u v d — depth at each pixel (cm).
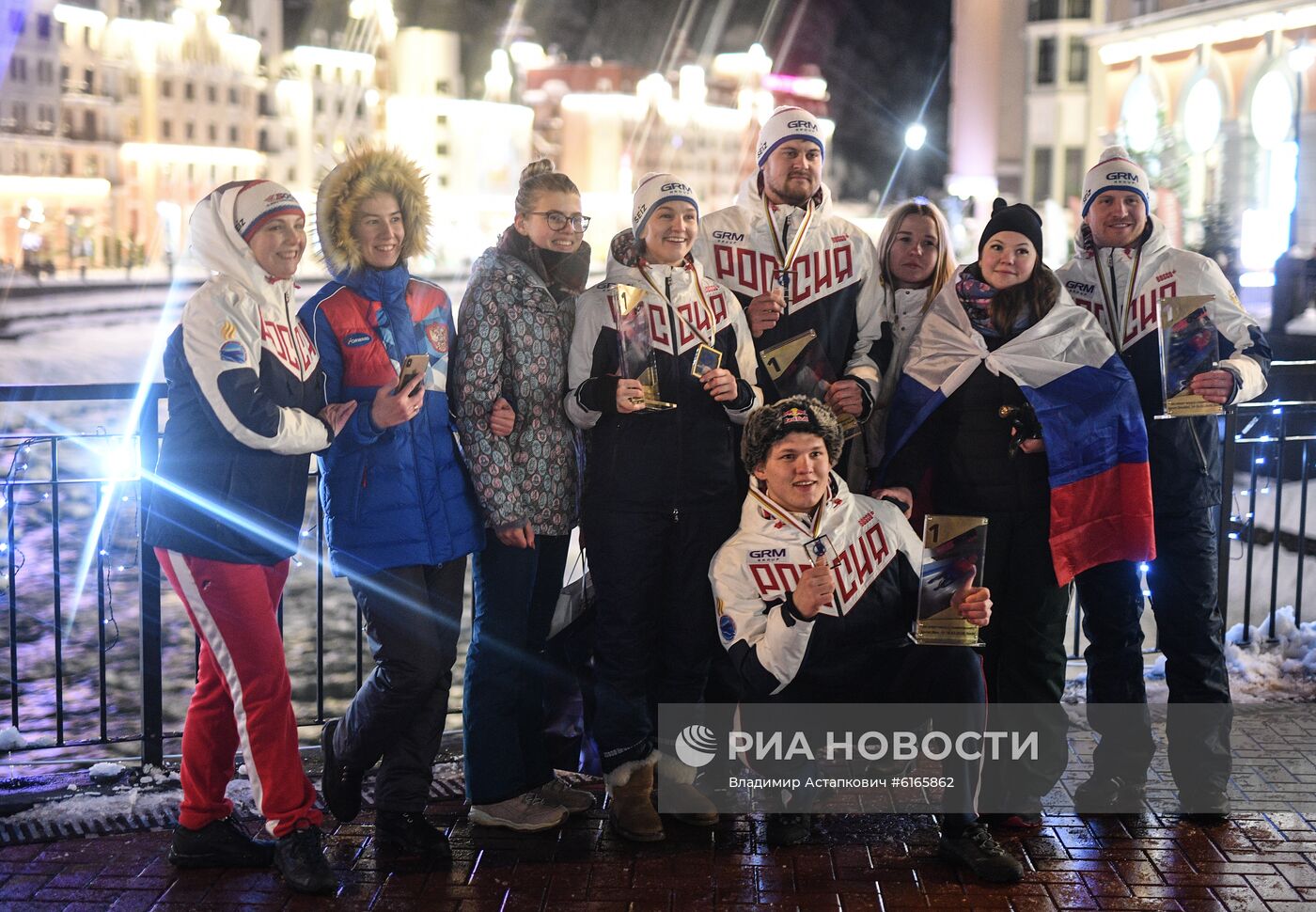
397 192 361
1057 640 388
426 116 8806
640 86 9244
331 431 350
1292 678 505
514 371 373
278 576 357
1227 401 376
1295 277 1169
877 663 370
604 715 380
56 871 357
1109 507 383
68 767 431
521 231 384
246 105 8244
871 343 422
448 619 371
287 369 344
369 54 8819
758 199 418
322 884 344
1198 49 2675
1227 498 512
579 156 9106
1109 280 399
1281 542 769
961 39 4228
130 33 7519
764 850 372
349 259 358
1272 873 354
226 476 339
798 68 9619
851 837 380
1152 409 391
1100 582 391
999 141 4216
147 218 7738
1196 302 373
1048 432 377
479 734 384
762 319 401
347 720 372
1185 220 1914
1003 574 387
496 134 8956
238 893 346
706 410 379
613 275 383
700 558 381
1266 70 2453
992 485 383
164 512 345
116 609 738
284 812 349
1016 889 345
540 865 363
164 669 635
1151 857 364
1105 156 398
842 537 368
